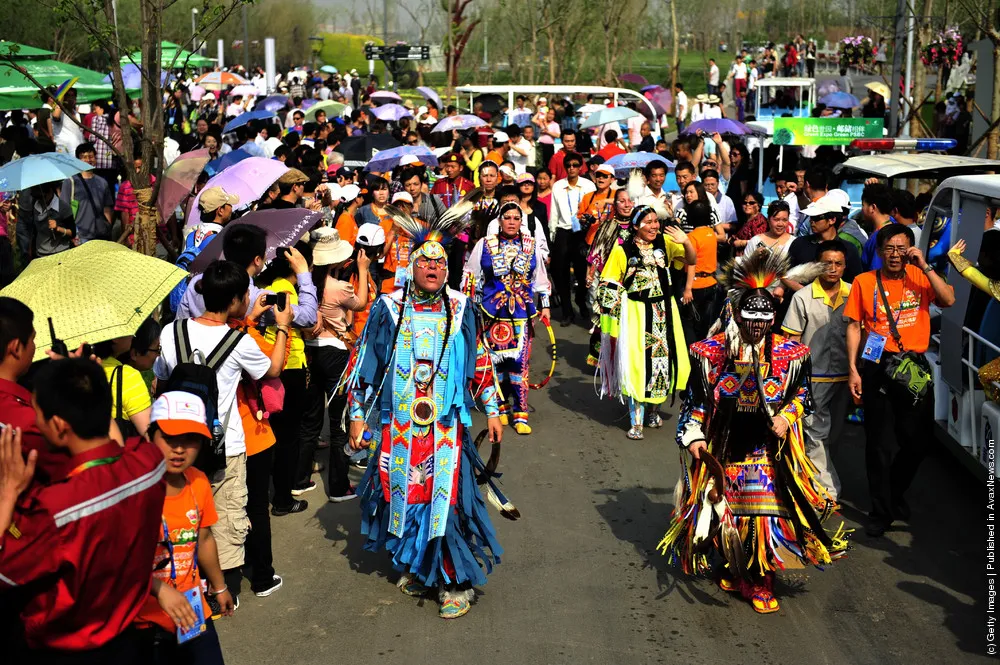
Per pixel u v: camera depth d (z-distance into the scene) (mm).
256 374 5426
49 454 3506
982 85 17109
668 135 32375
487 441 8617
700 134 17688
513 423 9156
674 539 5887
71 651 3457
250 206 8531
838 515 6977
